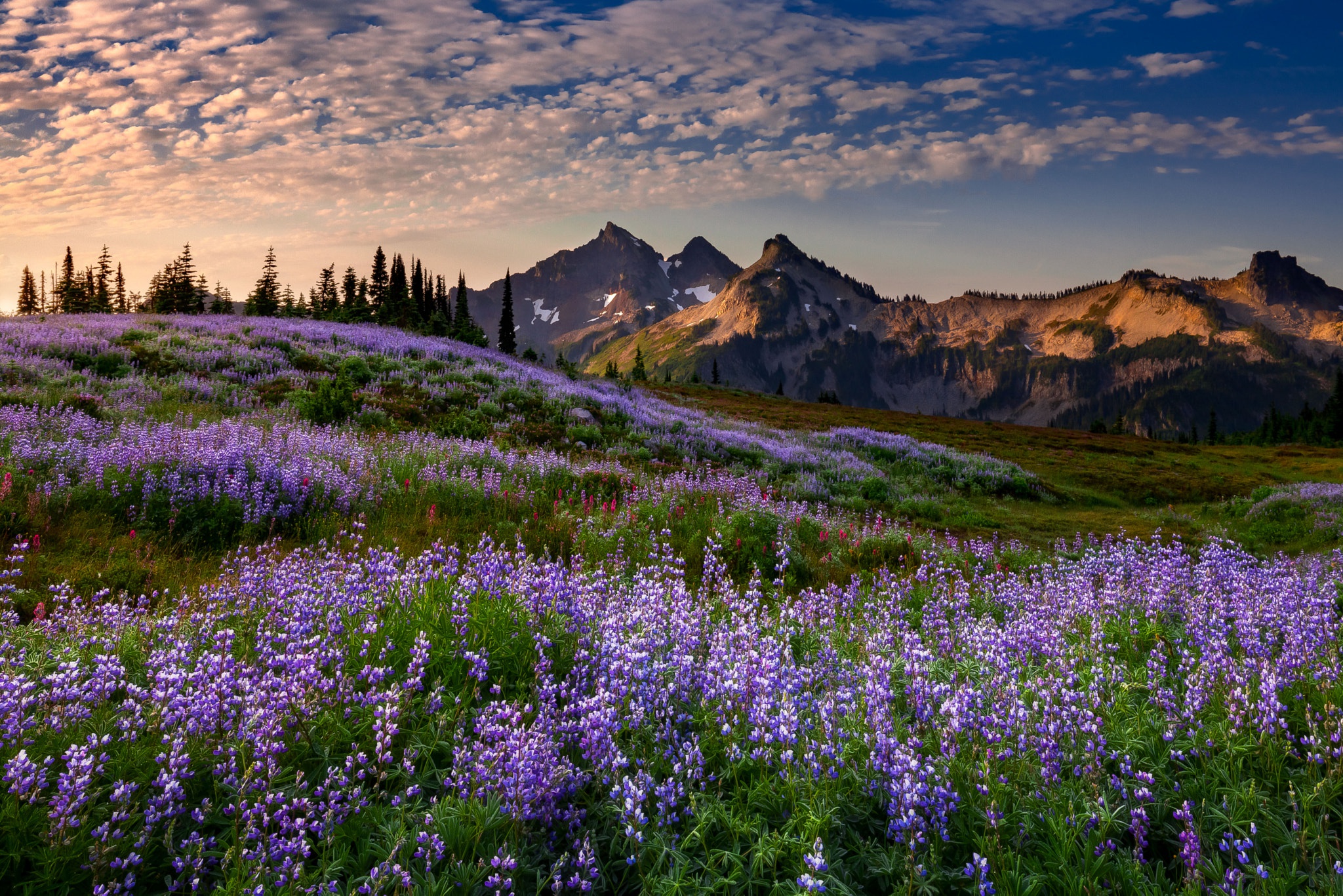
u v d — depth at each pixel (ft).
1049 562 47.85
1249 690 17.31
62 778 11.64
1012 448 181.47
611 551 40.65
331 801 12.65
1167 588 27.58
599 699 15.07
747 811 14.07
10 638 18.90
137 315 136.46
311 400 77.10
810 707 17.38
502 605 20.88
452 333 213.46
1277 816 14.24
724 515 50.75
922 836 13.26
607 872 13.23
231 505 37.55
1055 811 14.15
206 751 14.26
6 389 62.49
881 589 35.24
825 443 128.67
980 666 21.35
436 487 47.91
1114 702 18.63
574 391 118.83
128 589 27.78
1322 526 80.89
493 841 13.08
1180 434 542.98
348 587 21.09
